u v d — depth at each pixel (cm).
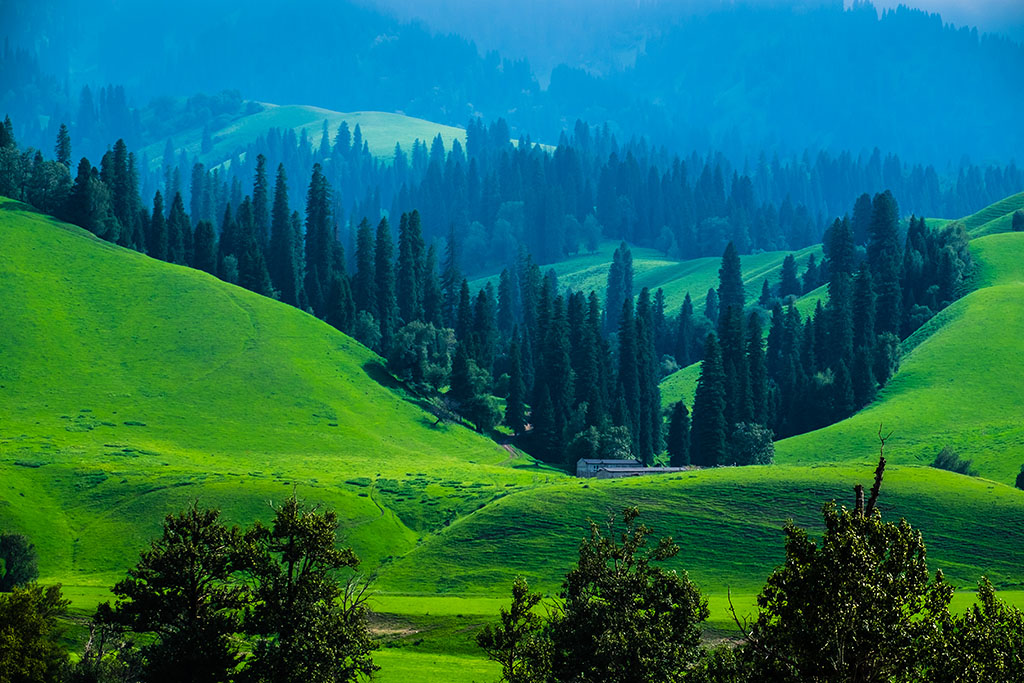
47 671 6488
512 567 13750
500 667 8469
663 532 14375
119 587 6406
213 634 6225
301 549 6469
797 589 4228
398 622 10175
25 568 12319
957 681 4097
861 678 4078
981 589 4656
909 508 14675
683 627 5828
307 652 6091
